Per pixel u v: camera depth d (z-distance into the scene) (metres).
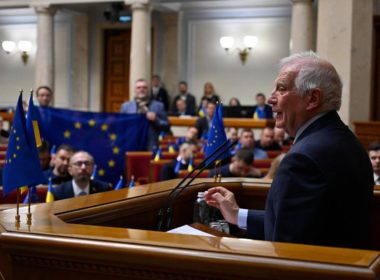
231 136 7.21
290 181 1.54
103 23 13.63
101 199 1.74
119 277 1.22
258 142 7.64
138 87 6.65
